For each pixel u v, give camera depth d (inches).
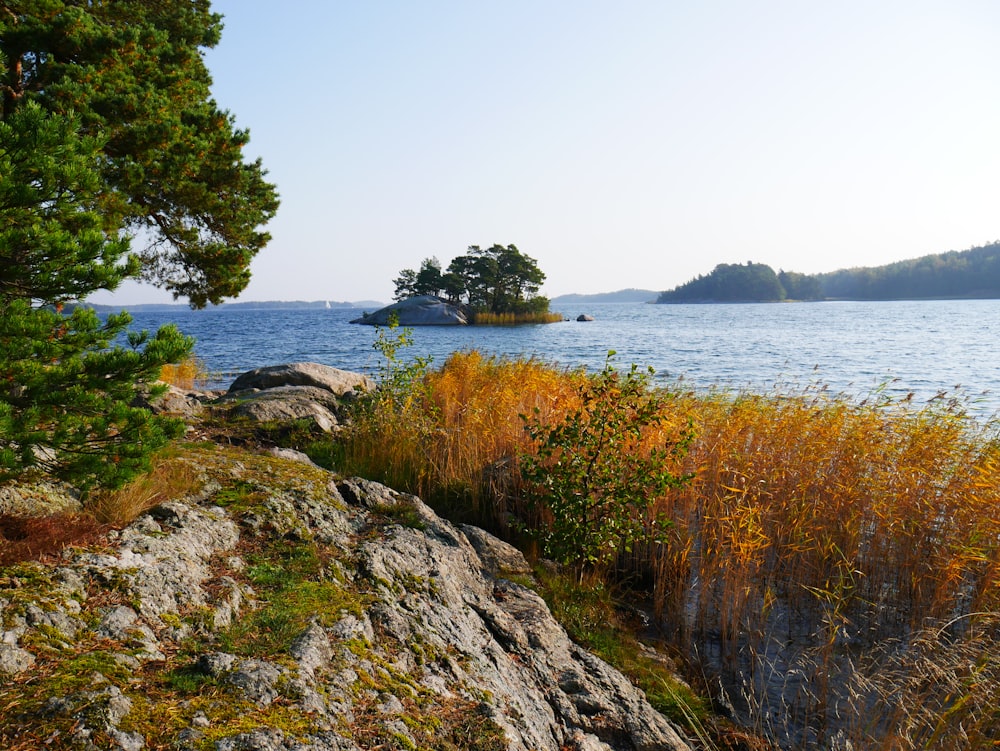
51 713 114.1
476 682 178.2
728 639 265.6
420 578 223.5
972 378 1112.8
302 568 202.8
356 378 628.7
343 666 156.7
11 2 412.5
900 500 290.4
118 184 410.9
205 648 150.5
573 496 301.0
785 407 388.8
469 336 2669.8
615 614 281.0
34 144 180.4
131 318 194.7
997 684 196.1
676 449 312.2
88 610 147.6
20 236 170.1
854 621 273.9
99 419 175.8
